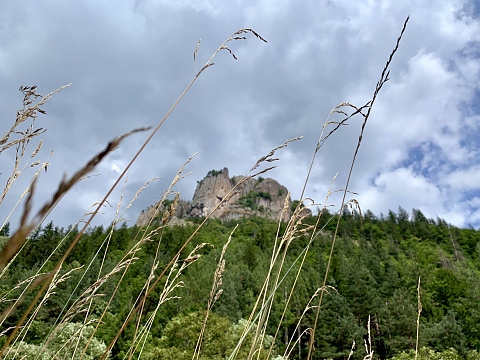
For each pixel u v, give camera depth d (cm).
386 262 7394
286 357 196
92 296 173
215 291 230
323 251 7238
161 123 114
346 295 5141
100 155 36
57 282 195
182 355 1691
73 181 34
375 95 190
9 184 184
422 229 10956
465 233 11069
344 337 3941
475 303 4666
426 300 5375
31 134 189
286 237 197
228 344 1734
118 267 179
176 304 3241
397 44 182
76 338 186
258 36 196
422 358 2091
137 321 188
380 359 3866
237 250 7506
